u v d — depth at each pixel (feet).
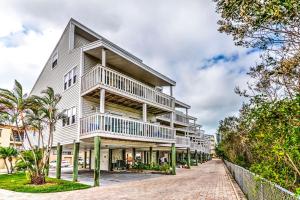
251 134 18.72
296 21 10.93
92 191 41.68
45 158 51.96
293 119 12.23
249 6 11.27
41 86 89.35
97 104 63.00
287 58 13.00
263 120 15.76
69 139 59.57
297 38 11.97
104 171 87.92
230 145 79.00
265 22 11.50
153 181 57.11
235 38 13.75
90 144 66.44
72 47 66.33
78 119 56.85
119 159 99.14
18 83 50.57
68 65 66.49
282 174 15.98
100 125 49.83
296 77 13.43
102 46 55.88
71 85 63.46
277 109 14.07
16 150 83.82
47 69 84.23
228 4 12.55
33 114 56.29
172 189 43.68
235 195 36.76
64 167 134.10
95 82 52.80
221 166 133.08
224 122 76.18
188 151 115.96
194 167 124.16
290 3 9.75
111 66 69.72
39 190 42.16
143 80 83.61
